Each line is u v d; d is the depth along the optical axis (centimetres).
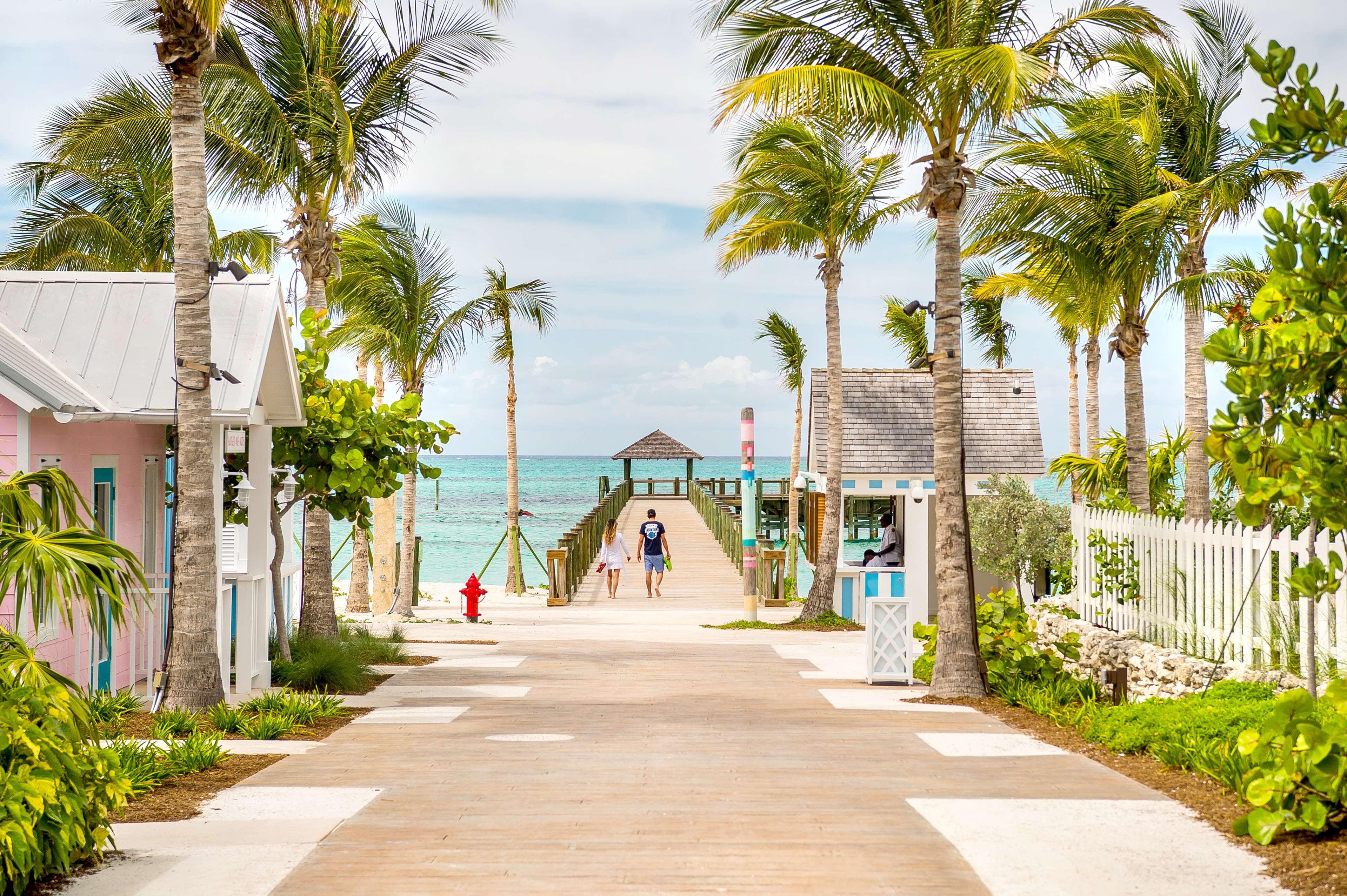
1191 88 1379
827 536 2002
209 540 948
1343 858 494
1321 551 795
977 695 1076
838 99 1091
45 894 469
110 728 872
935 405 1125
